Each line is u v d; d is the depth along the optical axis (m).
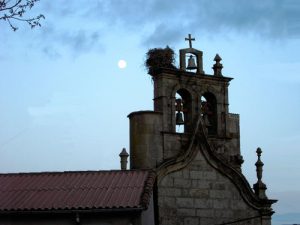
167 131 35.31
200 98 36.75
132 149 35.09
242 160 36.75
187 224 34.34
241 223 35.78
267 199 36.59
